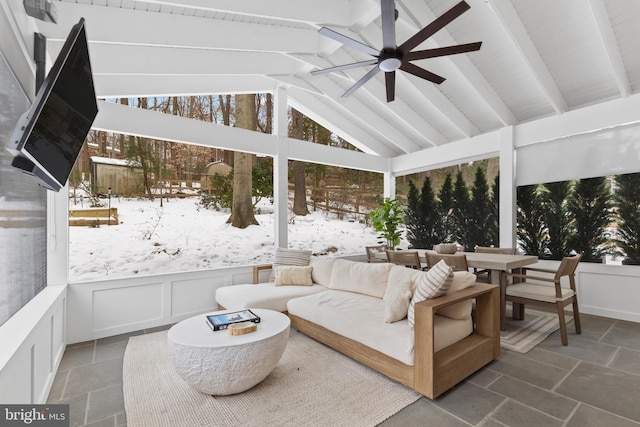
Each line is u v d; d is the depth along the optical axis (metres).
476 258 3.67
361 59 4.46
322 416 1.96
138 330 3.70
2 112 1.82
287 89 5.25
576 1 3.15
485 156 5.17
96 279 3.56
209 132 4.36
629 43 3.38
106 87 3.61
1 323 1.88
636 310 3.74
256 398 2.17
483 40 3.81
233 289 3.76
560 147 4.34
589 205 4.11
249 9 2.77
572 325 3.64
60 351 2.87
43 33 2.52
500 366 2.61
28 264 2.38
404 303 2.58
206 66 3.72
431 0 3.41
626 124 3.79
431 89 4.68
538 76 3.76
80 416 2.01
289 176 5.83
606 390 2.23
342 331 2.71
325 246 6.17
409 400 2.13
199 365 2.08
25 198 2.27
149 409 2.06
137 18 2.86
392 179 6.76
